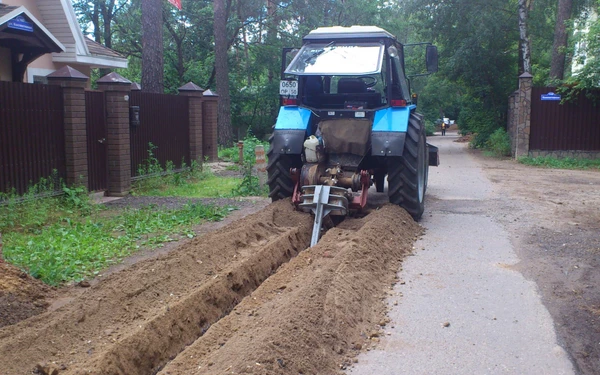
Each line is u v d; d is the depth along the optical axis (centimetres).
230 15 2988
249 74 3244
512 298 545
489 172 1603
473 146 2675
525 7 2244
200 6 3008
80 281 598
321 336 437
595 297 546
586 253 693
